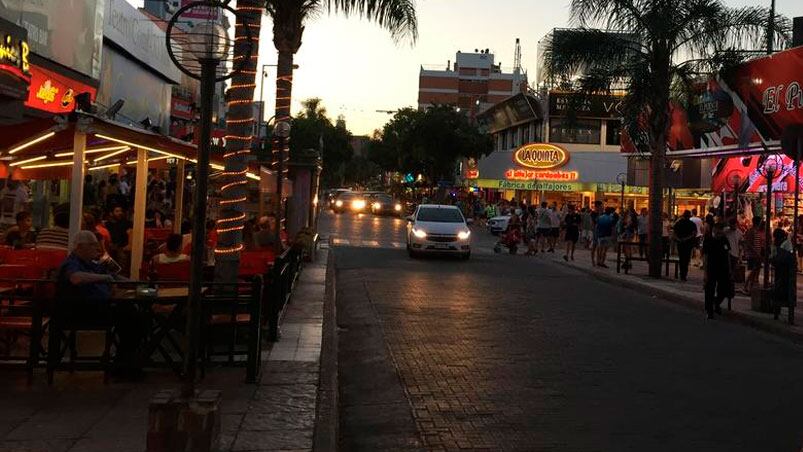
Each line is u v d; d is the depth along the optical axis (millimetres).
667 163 26484
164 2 46594
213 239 13328
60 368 7309
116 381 7430
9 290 8336
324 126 79375
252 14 10172
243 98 10109
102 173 23859
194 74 5383
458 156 63906
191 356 5152
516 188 50406
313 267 19328
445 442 6445
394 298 15125
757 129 21281
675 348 10984
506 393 8070
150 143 9070
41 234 10859
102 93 23125
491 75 121625
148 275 10133
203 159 5234
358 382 8594
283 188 17406
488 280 19094
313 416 6555
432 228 24297
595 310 14672
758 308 14391
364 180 155375
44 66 17500
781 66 19750
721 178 26641
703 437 6648
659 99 20094
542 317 13469
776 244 17797
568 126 21828
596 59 20578
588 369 9336
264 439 5887
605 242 23797
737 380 8961
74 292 7328
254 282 7680
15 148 7484
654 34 19562
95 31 20719
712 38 20234
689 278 20953
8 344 7855
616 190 48531
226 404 6832
